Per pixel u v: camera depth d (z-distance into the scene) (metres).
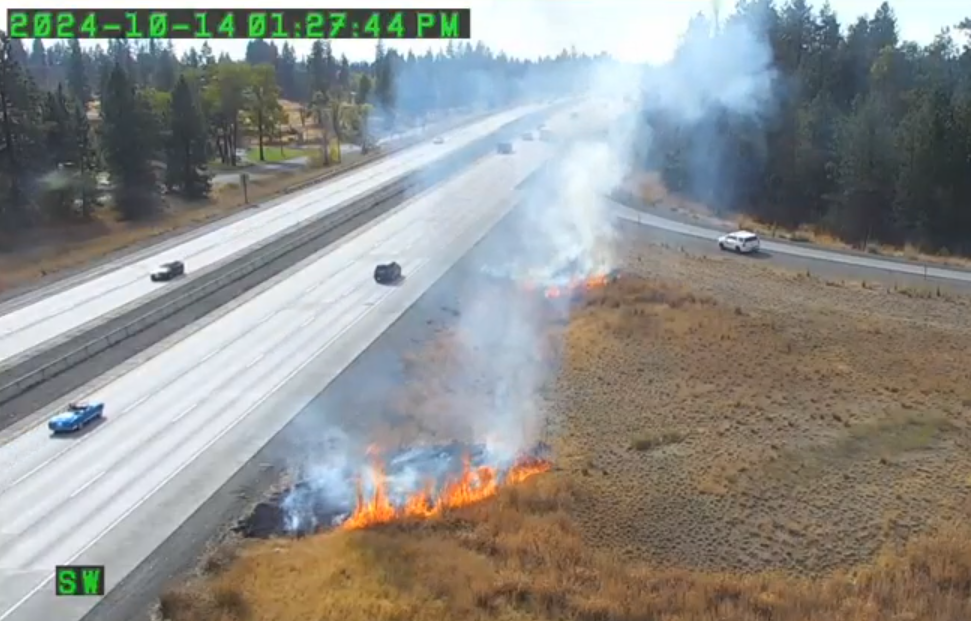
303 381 42.06
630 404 40.28
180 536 28.89
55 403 38.75
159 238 72.12
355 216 79.12
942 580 26.59
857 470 33.75
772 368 44.12
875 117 81.75
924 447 35.69
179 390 40.59
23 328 48.44
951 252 75.06
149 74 168.25
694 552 28.59
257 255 65.00
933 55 101.31
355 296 55.78
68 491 31.41
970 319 52.12
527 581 26.14
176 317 50.94
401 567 27.09
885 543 28.98
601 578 26.58
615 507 31.22
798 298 56.16
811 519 30.41
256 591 25.92
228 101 120.75
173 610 24.98
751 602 25.38
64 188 83.38
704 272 62.12
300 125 170.00
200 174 99.69
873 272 62.75
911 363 44.72
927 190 77.81
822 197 84.56
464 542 28.78
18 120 81.50
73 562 27.19
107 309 52.09
